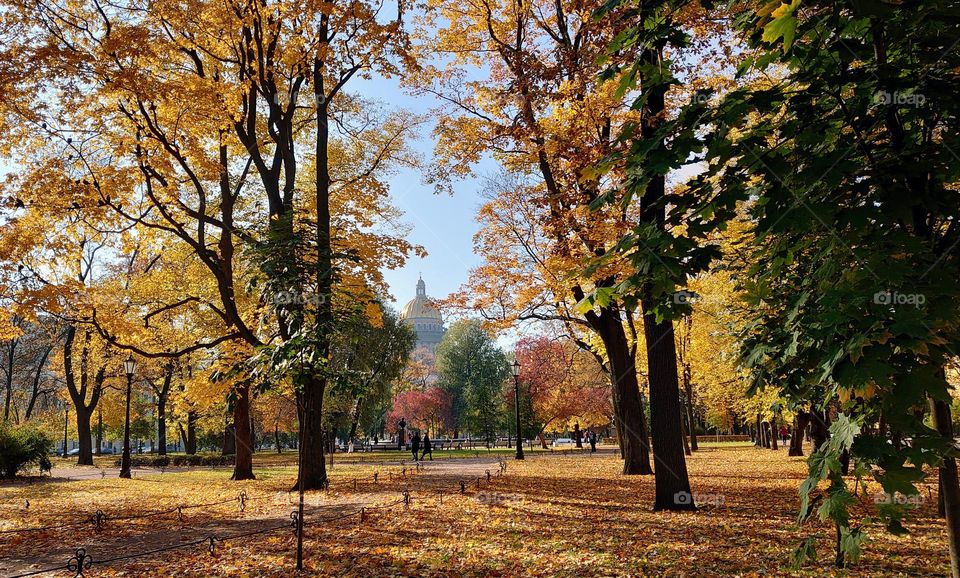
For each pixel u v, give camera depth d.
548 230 15.47
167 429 49.75
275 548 9.81
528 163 17.78
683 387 38.28
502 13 18.03
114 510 14.67
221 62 19.78
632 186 4.18
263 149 22.08
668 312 4.20
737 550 8.70
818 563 7.79
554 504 13.82
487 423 67.88
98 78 14.66
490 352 82.06
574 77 13.12
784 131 4.00
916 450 2.98
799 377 4.92
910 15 3.72
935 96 3.63
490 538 10.16
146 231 20.00
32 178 15.01
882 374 2.79
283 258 8.84
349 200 20.27
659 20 4.71
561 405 48.81
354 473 25.81
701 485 17.09
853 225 3.40
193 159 17.06
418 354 107.94
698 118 4.14
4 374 52.84
